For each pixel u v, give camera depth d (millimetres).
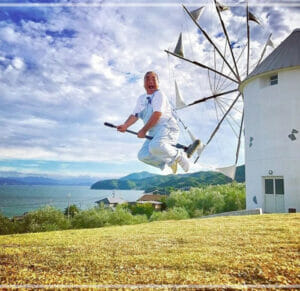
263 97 16688
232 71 22516
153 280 4395
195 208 34062
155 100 3625
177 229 8383
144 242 6699
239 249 5773
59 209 26156
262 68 16859
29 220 23547
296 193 14953
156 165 3723
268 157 16125
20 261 5473
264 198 16312
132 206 37375
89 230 9008
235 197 33344
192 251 5758
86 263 5270
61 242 6980
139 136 3504
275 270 4613
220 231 7707
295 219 9523
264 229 7742
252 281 4277
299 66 15445
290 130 15508
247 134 17828
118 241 6902
